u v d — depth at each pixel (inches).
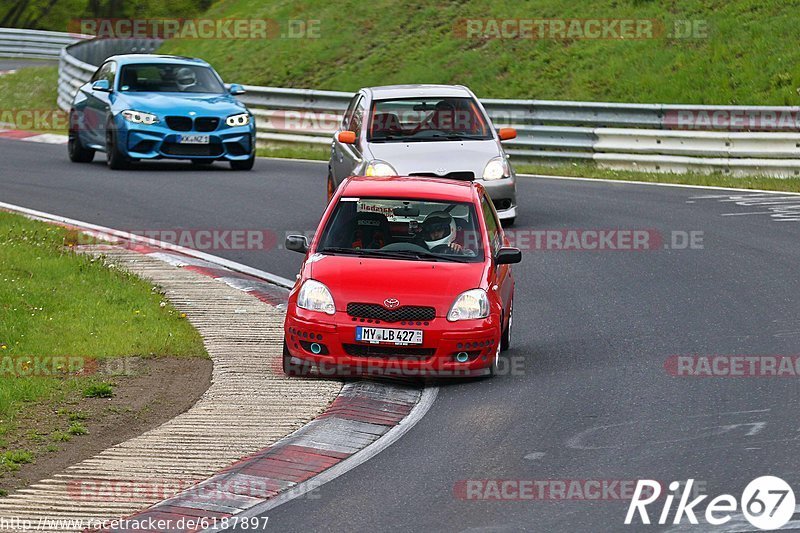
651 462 1036.5
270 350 1451.8
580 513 916.6
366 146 2196.1
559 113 3211.1
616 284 1838.1
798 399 1225.4
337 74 4298.7
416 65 4170.8
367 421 1182.3
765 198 2608.3
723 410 1194.0
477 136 2266.2
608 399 1245.7
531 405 1232.2
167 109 2901.1
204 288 1768.0
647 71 3683.6
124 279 1763.0
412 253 1403.8
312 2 4847.4
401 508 932.6
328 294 1330.0
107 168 3019.2
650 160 3051.2
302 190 2714.1
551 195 2667.3
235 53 4690.0
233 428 1146.0
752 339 1491.1
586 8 4151.1
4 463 1028.5
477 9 4434.1
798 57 3501.5
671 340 1499.8
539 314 1667.1
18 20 7406.5
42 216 2310.5
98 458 1055.0
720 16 3848.4
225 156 2947.8
